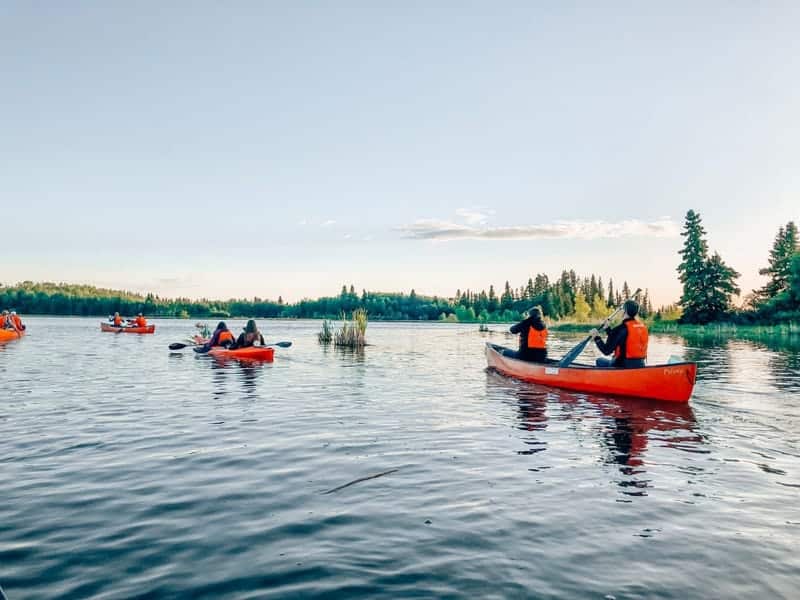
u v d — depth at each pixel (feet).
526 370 39.19
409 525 12.60
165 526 12.51
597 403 29.81
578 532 12.20
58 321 261.44
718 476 16.51
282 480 15.93
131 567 10.48
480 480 15.99
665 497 14.58
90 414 25.94
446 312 495.00
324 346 78.69
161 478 16.07
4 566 10.49
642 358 32.40
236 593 9.50
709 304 173.88
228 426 23.39
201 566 10.53
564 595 9.40
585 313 203.31
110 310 424.87
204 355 58.65
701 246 174.60
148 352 63.93
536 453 19.13
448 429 22.98
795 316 159.22
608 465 17.66
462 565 10.57
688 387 29.04
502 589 9.61
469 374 43.75
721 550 11.25
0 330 89.40
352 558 10.87
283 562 10.70
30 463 17.57
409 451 19.33
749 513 13.41
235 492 14.88
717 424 24.26
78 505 13.84
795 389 35.14
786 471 17.07
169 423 23.95
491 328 210.18
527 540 11.76
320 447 19.81
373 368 48.16
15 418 24.90
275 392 33.30
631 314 32.48
